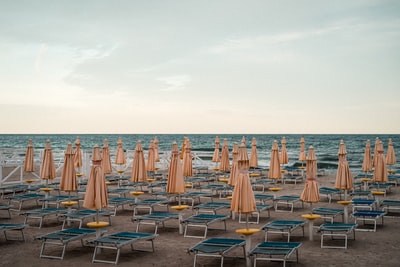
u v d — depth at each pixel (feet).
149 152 53.57
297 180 68.18
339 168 33.91
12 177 69.10
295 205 44.70
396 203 37.65
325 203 45.91
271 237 29.99
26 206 44.78
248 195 22.61
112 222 36.32
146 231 32.58
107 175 70.28
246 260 22.66
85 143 312.71
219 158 66.28
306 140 298.35
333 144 244.42
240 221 36.09
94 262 24.14
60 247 27.68
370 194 44.09
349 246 26.94
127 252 26.32
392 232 30.89
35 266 23.53
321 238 27.09
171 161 32.45
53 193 52.49
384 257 24.23
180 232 31.68
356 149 194.80
